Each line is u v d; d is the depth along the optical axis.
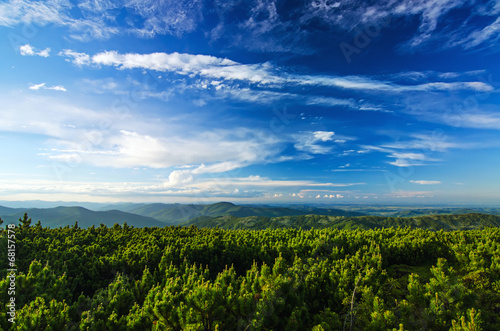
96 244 30.11
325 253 28.77
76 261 24.58
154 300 13.62
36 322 11.59
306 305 17.42
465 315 14.07
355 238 32.47
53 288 17.55
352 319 15.16
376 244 28.55
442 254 28.06
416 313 15.09
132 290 18.30
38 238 30.17
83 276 23.19
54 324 12.01
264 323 13.15
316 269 21.61
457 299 14.80
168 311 12.36
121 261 25.44
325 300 18.94
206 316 12.45
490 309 15.73
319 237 32.47
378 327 13.66
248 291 16.36
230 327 13.10
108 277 24.28
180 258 27.78
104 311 14.41
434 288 15.76
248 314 13.27
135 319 13.27
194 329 11.00
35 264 18.75
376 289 18.19
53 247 27.44
